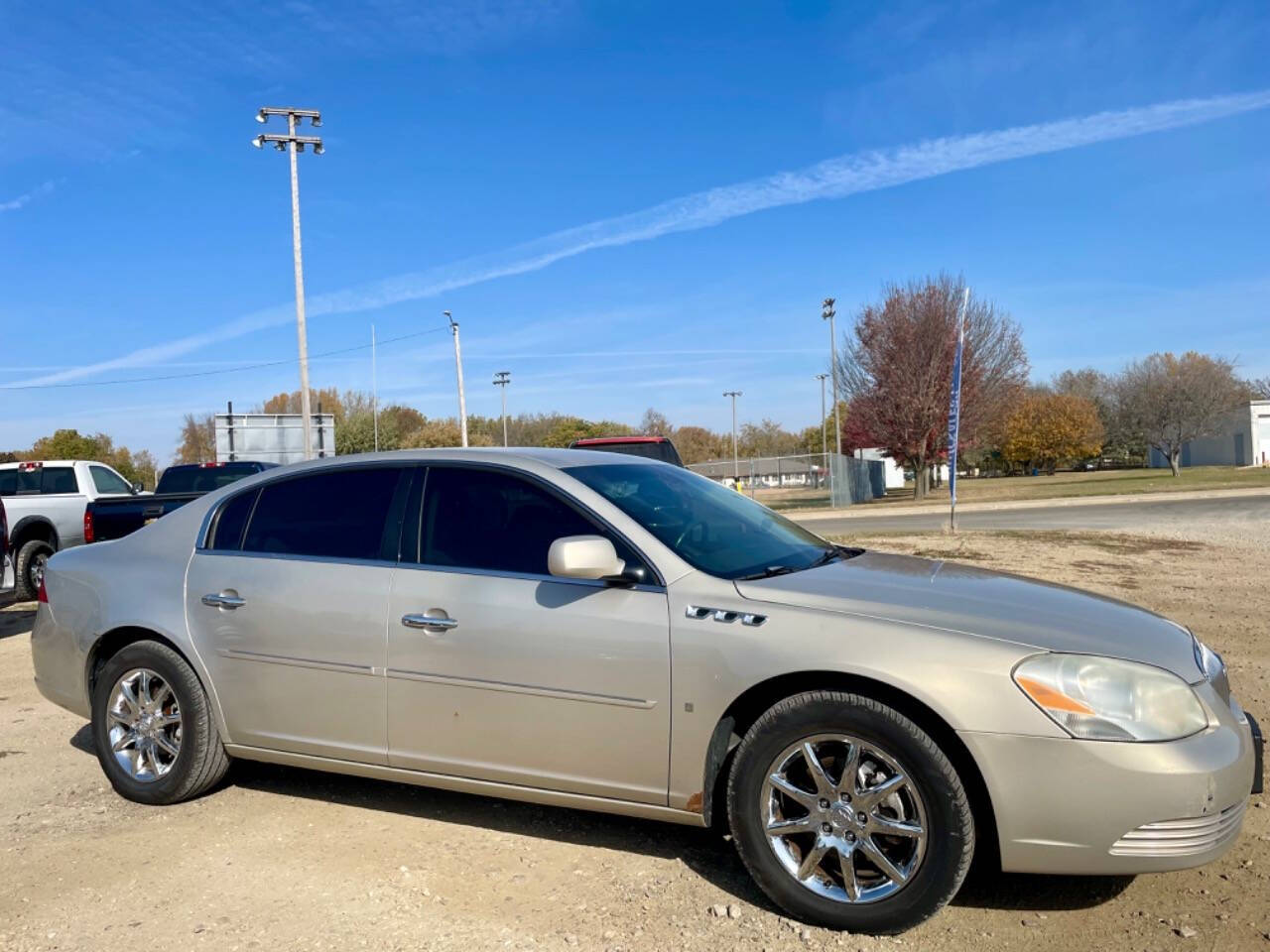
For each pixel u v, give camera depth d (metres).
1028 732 3.06
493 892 3.62
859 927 3.23
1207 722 3.15
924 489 39.81
